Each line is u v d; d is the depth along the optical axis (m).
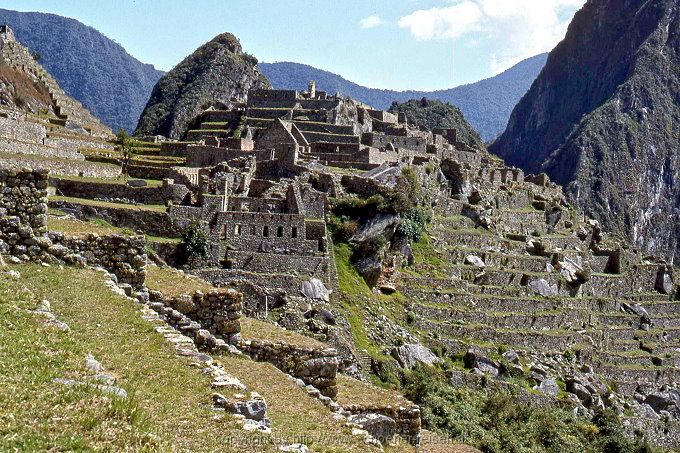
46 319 20.53
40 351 18.00
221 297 26.59
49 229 27.58
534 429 59.69
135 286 26.98
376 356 60.88
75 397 15.60
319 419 21.20
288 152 83.44
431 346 69.94
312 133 109.44
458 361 70.94
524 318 84.19
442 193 99.06
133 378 18.59
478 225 100.12
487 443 51.00
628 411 84.12
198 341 24.70
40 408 14.80
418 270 79.19
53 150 83.06
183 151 104.75
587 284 105.62
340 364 55.31
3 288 22.23
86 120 168.12
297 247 65.19
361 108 139.12
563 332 87.44
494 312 82.19
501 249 98.00
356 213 74.69
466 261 88.06
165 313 25.00
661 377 95.56
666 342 107.12
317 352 26.69
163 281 28.67
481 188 112.12
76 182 67.50
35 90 160.38
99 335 21.14
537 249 104.00
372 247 71.56
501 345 76.88
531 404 68.50
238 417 17.88
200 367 20.70
